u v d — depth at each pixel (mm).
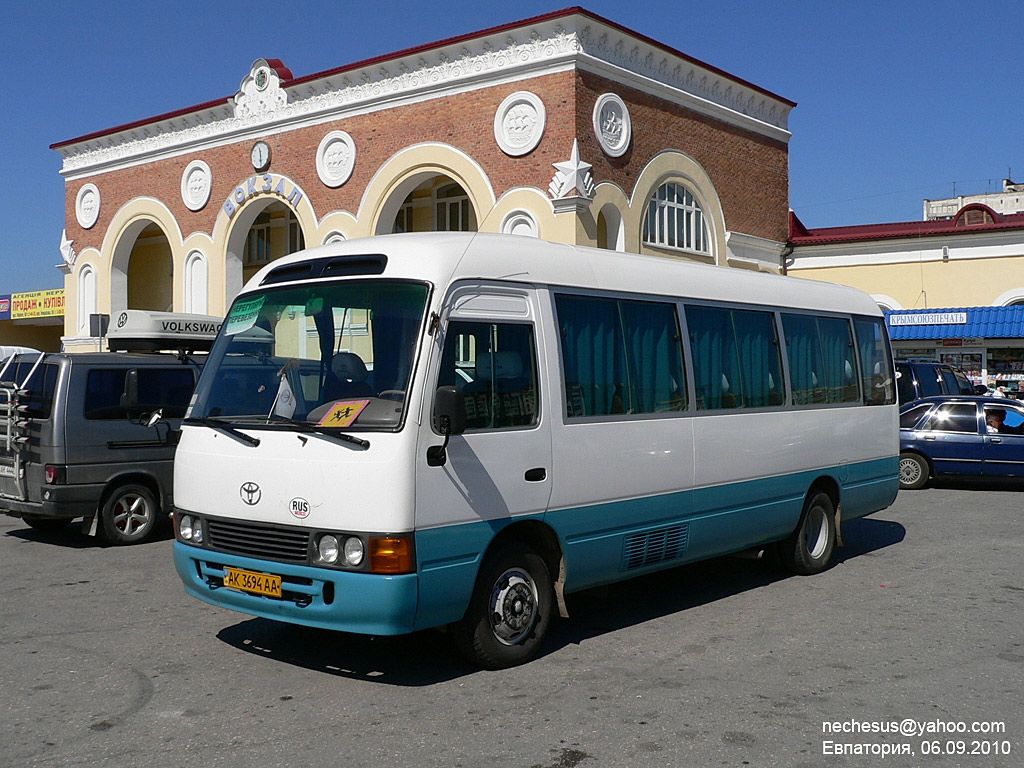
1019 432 15461
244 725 5234
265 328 6457
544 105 18047
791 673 6141
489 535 5988
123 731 5156
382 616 5508
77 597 8266
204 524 6266
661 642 6863
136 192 26031
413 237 6328
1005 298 28953
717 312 8195
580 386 6766
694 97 20703
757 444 8367
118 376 10805
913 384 21719
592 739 5020
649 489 7242
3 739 5047
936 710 5473
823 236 32312
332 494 5629
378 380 5801
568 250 7008
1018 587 8664
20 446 10477
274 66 22688
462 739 5020
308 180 22062
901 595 8359
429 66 19766
